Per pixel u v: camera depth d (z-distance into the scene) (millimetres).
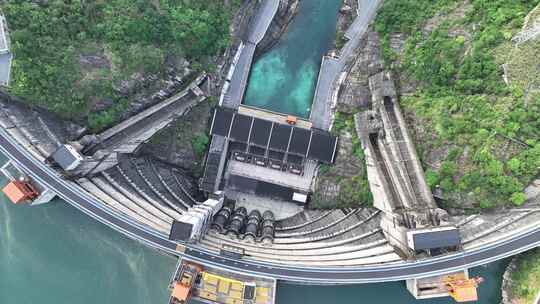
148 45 72500
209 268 67312
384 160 76812
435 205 70000
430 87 75250
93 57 68125
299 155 83188
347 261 69125
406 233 66750
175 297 62156
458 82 70500
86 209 65250
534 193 66250
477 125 67875
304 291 73812
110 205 66250
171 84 78125
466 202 69312
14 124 66188
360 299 73938
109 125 73312
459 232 68000
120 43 69625
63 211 75000
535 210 66812
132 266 74500
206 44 79000
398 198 72312
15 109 67625
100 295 73562
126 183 75062
